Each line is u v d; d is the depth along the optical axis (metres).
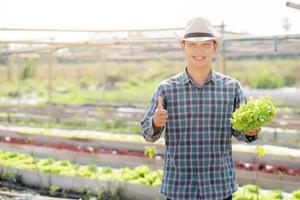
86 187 6.72
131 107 15.32
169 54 15.48
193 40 3.24
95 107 14.88
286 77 23.30
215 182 3.37
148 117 3.36
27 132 10.80
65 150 8.88
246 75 22.86
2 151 8.69
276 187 6.67
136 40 8.49
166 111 3.19
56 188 6.90
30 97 21.70
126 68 23.86
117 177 6.72
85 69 24.77
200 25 3.28
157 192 6.25
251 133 3.33
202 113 3.34
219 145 3.38
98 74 24.38
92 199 6.46
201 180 3.36
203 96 3.34
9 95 22.58
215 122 3.35
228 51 13.89
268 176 6.79
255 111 3.25
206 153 3.36
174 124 3.37
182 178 3.38
